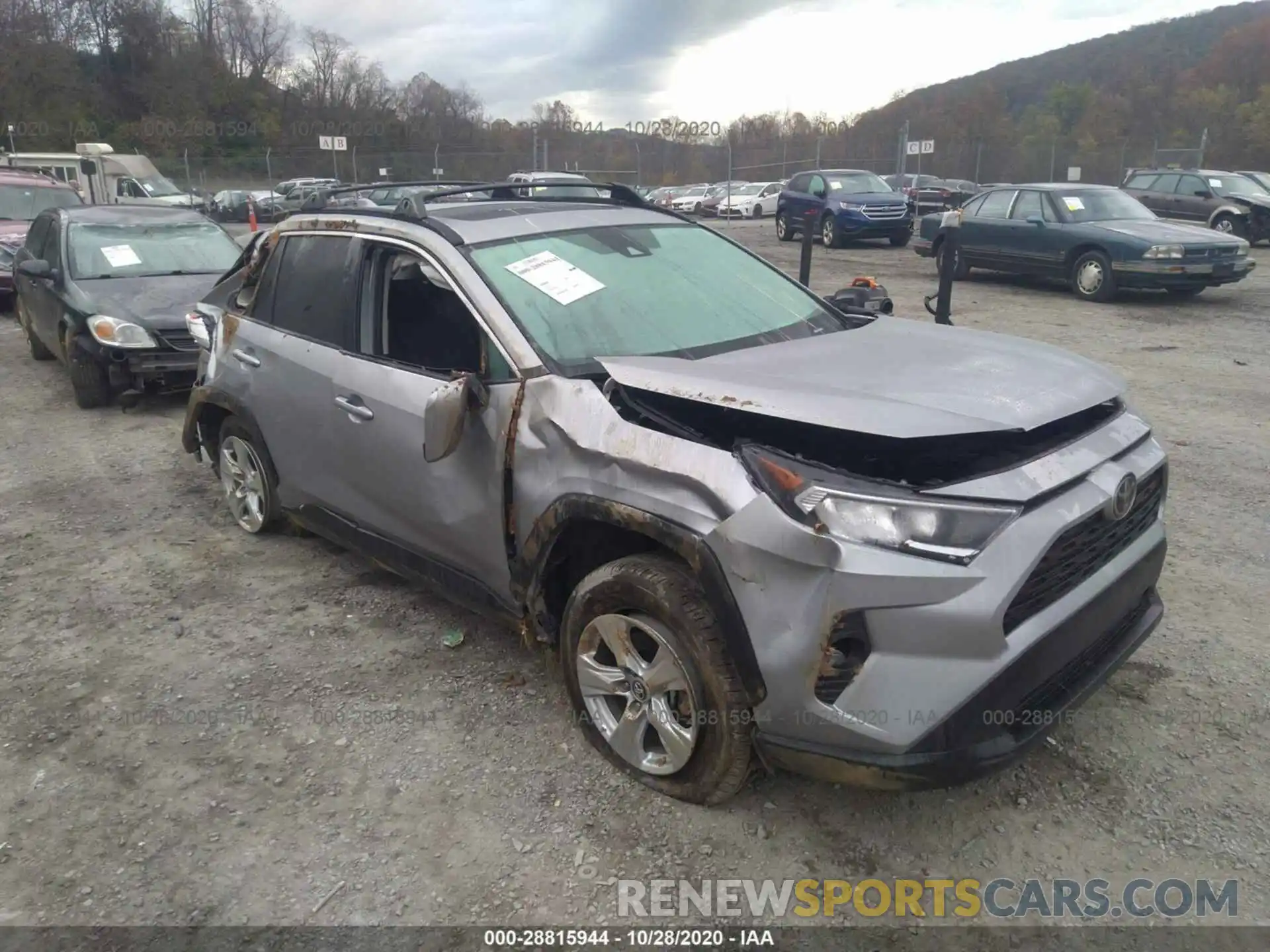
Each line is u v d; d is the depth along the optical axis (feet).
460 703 11.94
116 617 14.47
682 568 9.37
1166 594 14.35
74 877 9.19
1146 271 41.34
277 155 146.51
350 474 13.39
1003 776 10.25
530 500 10.43
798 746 8.63
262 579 15.70
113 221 30.12
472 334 11.46
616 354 11.10
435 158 118.93
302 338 14.34
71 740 11.36
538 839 9.55
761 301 13.12
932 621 7.97
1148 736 10.84
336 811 10.03
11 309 44.93
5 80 155.84
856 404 8.53
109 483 20.75
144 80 181.47
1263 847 9.18
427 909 8.74
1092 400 9.60
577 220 13.38
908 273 55.57
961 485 8.25
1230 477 19.44
